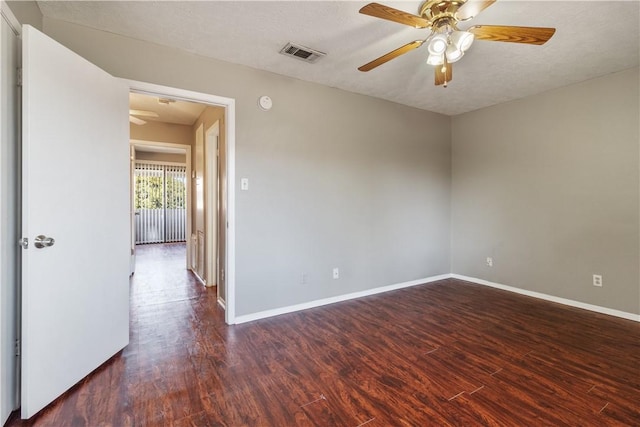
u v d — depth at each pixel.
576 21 2.17
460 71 3.02
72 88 1.87
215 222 4.21
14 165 1.66
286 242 3.19
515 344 2.48
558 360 2.23
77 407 1.71
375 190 3.84
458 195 4.56
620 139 3.05
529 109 3.74
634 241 2.99
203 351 2.37
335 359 2.25
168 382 1.96
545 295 3.63
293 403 1.76
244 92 2.92
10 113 1.62
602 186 3.17
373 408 1.72
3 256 1.56
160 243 8.70
